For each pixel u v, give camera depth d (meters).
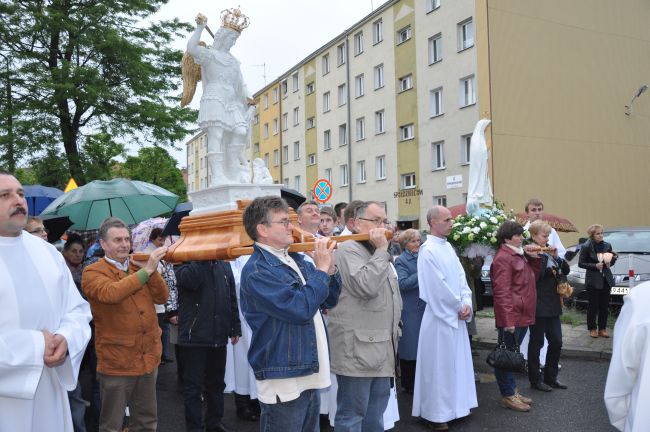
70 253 5.26
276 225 2.78
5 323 2.66
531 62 19.91
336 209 8.34
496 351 5.08
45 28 12.88
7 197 2.72
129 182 6.91
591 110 21.14
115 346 3.68
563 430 4.70
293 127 34.28
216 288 4.47
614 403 2.62
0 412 2.62
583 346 7.45
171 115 14.70
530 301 5.25
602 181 21.25
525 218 7.74
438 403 4.71
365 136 26.84
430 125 22.45
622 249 10.38
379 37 25.97
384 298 3.48
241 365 5.25
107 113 14.12
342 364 3.38
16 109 12.91
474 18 19.80
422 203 23.02
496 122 19.12
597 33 21.41
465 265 6.43
